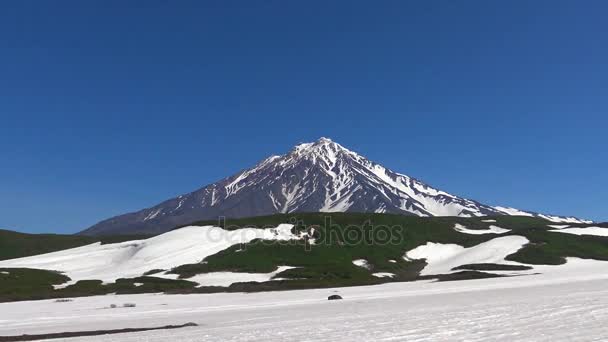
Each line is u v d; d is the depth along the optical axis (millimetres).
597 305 35375
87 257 126500
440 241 141250
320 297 71688
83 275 110562
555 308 34562
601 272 97125
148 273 106250
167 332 34969
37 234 168875
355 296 70250
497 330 25922
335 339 25875
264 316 45156
